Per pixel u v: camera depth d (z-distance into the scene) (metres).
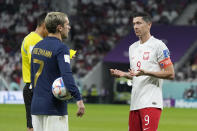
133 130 33.06
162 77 31.33
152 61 32.31
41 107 26.53
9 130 62.06
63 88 25.86
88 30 181.50
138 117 32.78
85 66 164.50
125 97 148.00
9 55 170.25
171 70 31.70
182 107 138.12
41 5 188.62
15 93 139.62
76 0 191.62
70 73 25.83
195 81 149.62
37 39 36.25
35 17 187.00
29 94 37.16
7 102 139.50
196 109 128.12
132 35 150.00
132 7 191.12
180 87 139.62
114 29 182.75
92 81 149.12
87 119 84.31
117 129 67.38
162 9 188.25
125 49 146.25
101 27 182.50
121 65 153.38
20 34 181.62
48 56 26.55
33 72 27.61
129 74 33.03
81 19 185.62
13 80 157.62
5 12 188.00
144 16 32.53
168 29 151.25
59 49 26.38
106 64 150.75
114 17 188.00
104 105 137.75
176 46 146.00
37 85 26.98
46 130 26.59
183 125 76.62
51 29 27.03
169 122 82.25
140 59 32.75
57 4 183.50
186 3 189.38
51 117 26.47
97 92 148.00
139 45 33.06
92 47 173.25
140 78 32.50
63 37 27.55
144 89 32.34
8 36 179.88
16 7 189.50
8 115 90.19
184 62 148.12
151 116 32.03
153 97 32.25
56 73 26.58
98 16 188.38
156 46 32.22
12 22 185.38
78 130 64.88
